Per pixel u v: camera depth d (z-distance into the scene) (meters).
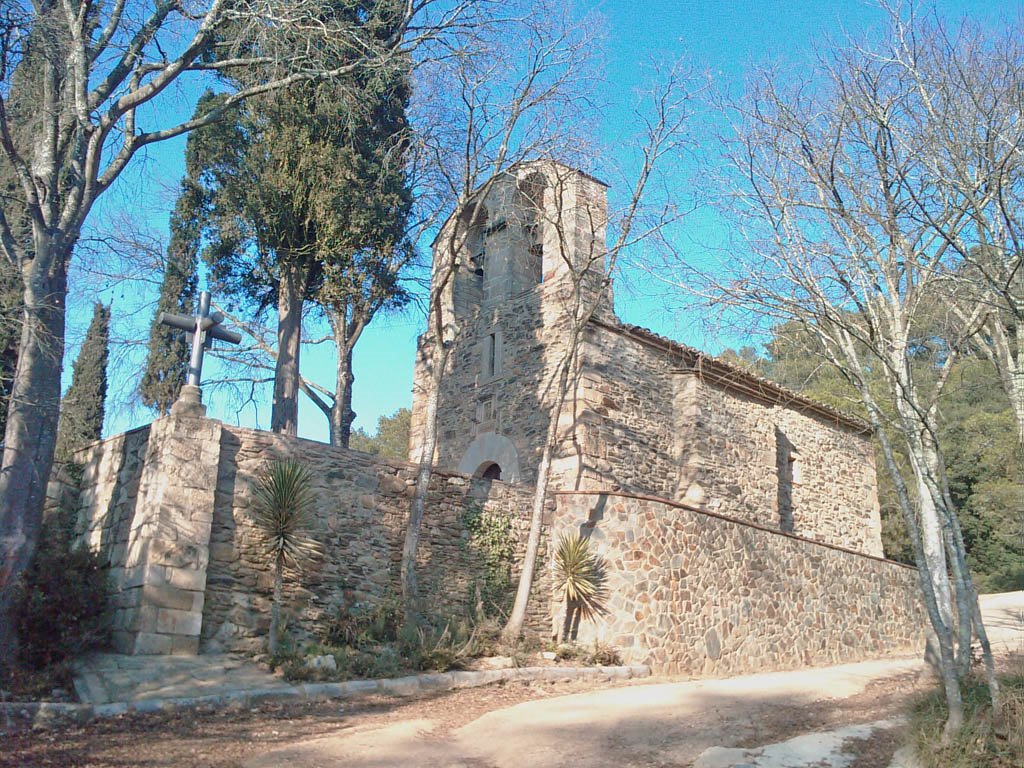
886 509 25.91
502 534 13.23
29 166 10.61
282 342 15.80
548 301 16.25
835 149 8.62
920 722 7.54
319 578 11.13
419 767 7.00
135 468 10.89
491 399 16.89
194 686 8.88
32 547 9.51
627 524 12.96
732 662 13.59
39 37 9.87
